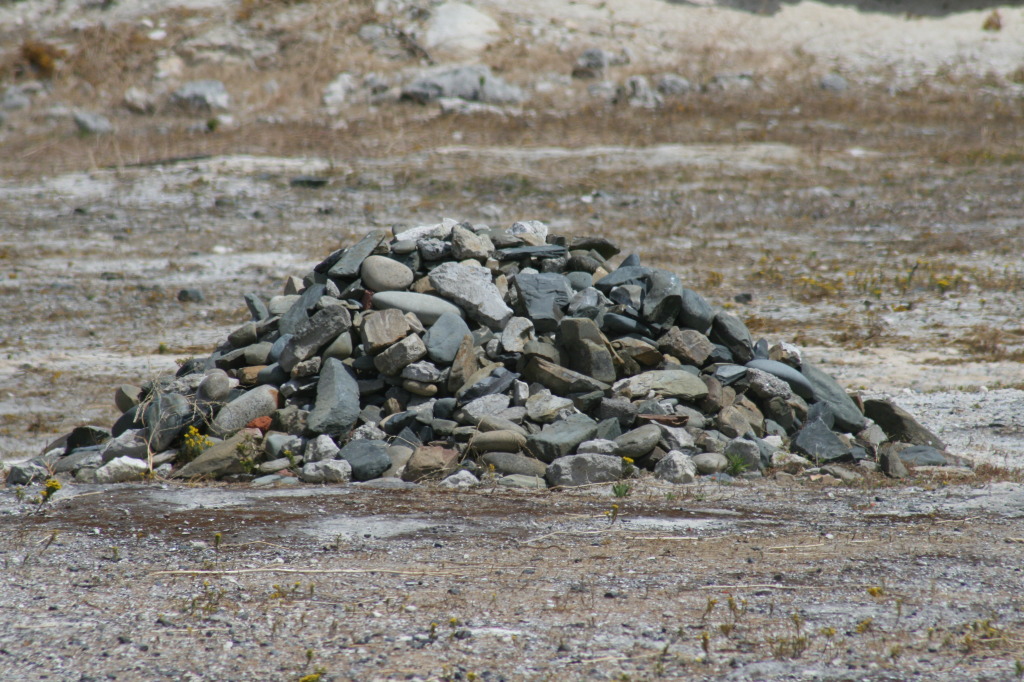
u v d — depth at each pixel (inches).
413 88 4426.7
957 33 5423.2
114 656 614.5
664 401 1196.5
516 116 4274.1
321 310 1256.8
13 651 621.9
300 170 3523.6
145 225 2962.6
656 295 1294.3
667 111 4419.3
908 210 3083.2
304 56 4766.2
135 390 1330.0
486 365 1229.1
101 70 4601.4
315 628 658.2
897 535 863.1
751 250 2672.2
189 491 1037.8
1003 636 637.9
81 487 1063.6
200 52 4744.1
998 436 1307.8
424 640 636.1
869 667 593.0
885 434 1273.4
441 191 3316.9
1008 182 3408.0
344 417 1173.7
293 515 928.9
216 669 595.2
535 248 1379.2
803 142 4001.0
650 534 866.1
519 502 984.9
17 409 1529.3
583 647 624.4
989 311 2059.5
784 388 1250.0
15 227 2925.7
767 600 704.4
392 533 869.8
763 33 5413.4
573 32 5172.2
